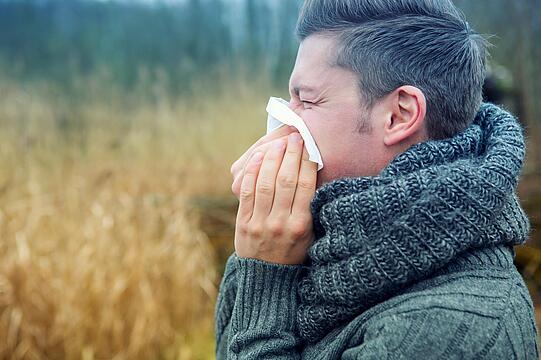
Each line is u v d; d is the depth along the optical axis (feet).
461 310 2.74
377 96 3.15
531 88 14.61
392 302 2.88
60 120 14.11
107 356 9.67
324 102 3.24
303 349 3.27
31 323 9.48
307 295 3.20
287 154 3.31
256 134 14.74
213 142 14.44
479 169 2.88
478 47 3.28
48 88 15.33
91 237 9.98
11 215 10.22
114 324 9.61
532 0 14.70
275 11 18.02
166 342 10.11
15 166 11.91
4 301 9.34
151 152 13.74
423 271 2.81
